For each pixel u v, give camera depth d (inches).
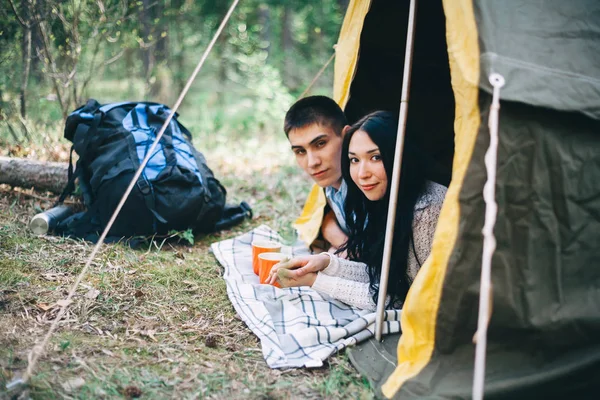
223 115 316.8
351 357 92.4
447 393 77.1
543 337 77.7
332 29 430.0
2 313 99.2
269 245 125.4
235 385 85.6
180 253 133.3
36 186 157.2
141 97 313.4
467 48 80.7
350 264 109.1
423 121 142.1
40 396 78.6
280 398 82.9
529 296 77.6
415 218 101.0
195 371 88.6
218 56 395.5
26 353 88.6
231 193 186.4
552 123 78.4
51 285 110.7
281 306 108.0
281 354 92.7
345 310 108.5
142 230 134.5
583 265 80.4
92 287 111.4
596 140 81.1
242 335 100.6
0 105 191.5
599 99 79.7
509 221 77.9
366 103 141.8
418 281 83.7
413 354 83.4
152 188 131.1
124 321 102.3
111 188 130.9
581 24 86.8
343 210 127.2
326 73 420.2
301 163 126.2
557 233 79.0
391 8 127.3
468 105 78.9
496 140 73.6
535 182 77.9
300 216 158.6
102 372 85.7
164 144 137.0
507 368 78.6
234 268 126.5
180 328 101.7
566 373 76.2
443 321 80.1
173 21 335.3
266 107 311.7
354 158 103.3
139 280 116.6
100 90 305.6
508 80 76.4
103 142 137.0
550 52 82.2
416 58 135.6
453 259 79.0
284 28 467.8
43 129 191.0
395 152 96.0
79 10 191.5
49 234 135.9
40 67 206.5
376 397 82.9
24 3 187.3
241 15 399.2
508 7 84.0
